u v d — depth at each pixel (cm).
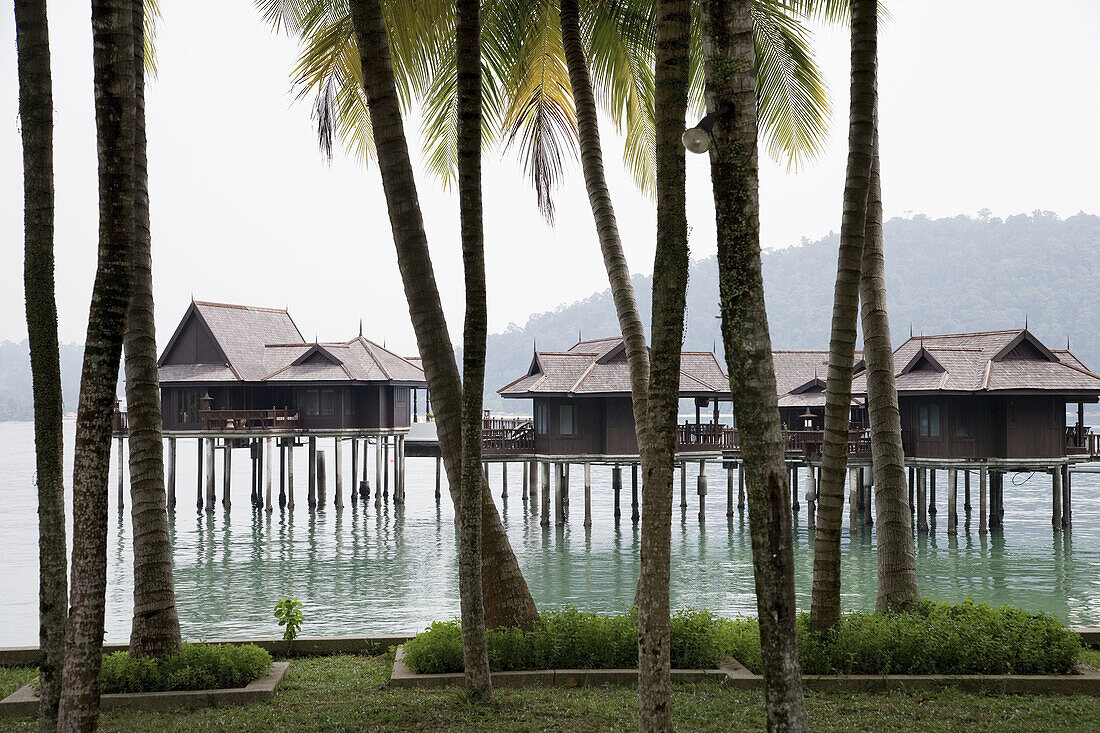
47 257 812
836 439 1030
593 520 4088
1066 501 3672
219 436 4219
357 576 2708
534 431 3959
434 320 1154
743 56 652
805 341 14062
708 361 4053
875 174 1186
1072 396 3547
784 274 16338
